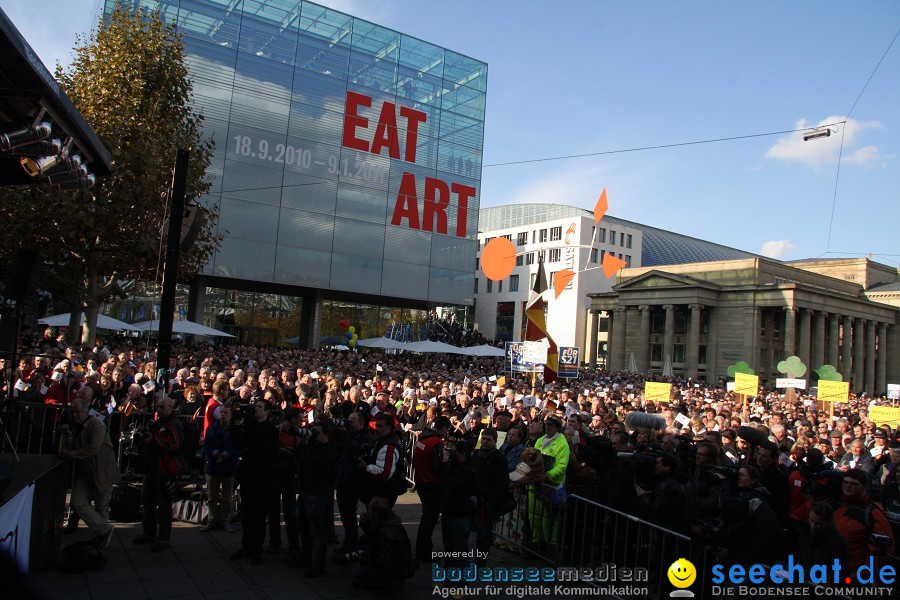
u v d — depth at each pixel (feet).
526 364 61.41
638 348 260.62
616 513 22.99
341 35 157.89
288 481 25.00
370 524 22.34
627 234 303.68
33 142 19.33
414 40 168.45
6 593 4.58
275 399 37.32
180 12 138.10
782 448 36.17
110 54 70.33
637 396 75.05
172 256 31.83
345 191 157.28
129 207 65.00
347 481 25.22
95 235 65.67
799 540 20.85
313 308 158.92
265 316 162.50
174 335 119.75
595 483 28.40
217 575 22.89
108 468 24.40
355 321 173.88
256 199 146.30
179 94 74.33
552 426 27.96
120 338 103.81
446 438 28.35
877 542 19.75
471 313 322.55
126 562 23.68
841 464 35.96
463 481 22.90
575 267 280.10
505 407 47.78
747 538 18.85
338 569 24.50
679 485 21.95
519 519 28.84
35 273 25.29
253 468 24.31
